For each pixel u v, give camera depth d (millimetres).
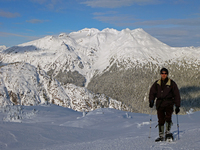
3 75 147500
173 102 5332
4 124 13148
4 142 8961
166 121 5105
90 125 15266
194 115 11242
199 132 5414
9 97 136250
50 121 20094
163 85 5418
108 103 120312
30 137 9875
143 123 11797
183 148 3973
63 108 32438
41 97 135875
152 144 4781
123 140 5965
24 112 25594
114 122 14891
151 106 5633
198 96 179875
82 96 123750
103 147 5117
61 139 9523
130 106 186625
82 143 6613
